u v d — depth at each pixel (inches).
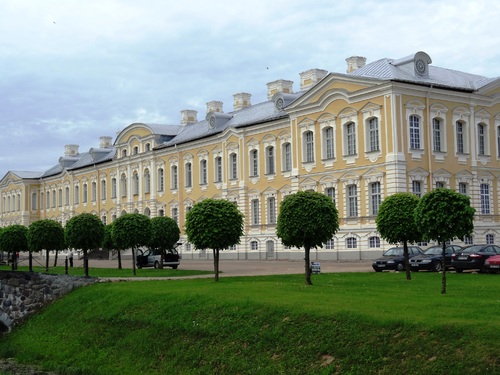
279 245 2390.5
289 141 2349.9
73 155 4387.3
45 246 1781.5
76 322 1120.2
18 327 1279.5
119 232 1657.2
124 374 890.7
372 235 1977.1
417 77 2023.9
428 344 630.5
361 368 652.7
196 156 2864.2
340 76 2054.6
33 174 4490.7
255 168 2549.2
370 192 1993.1
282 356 738.8
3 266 2117.4
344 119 2069.4
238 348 798.5
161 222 1878.7
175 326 917.2
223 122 2780.5
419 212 1013.2
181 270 1744.6
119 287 1183.6
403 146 1921.8
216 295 964.6
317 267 1412.4
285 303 841.5
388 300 839.1
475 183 2092.8
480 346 597.0
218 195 2721.5
